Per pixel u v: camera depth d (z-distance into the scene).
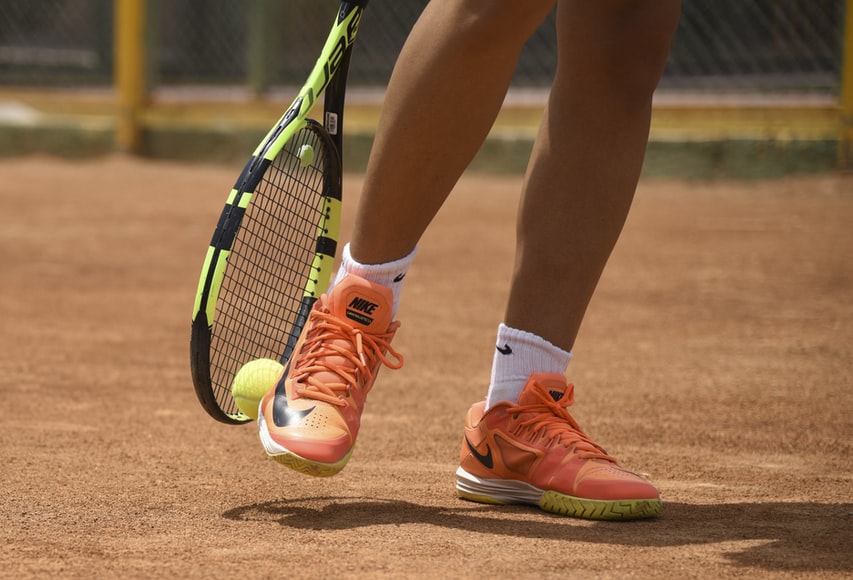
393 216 5.45
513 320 5.70
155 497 5.61
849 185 21.28
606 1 5.31
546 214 5.58
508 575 4.39
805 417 7.73
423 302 12.57
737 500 5.72
